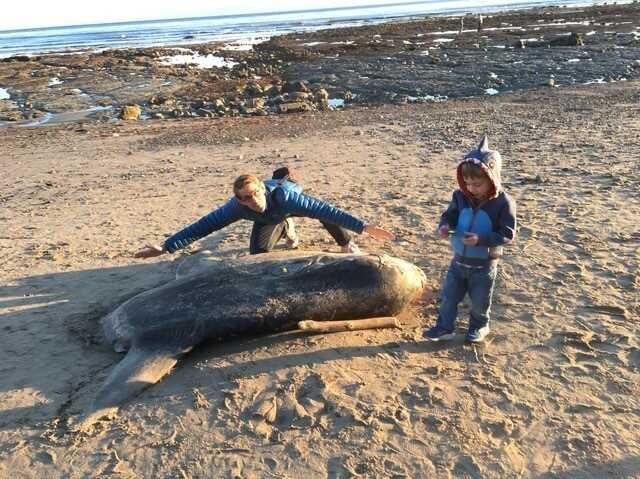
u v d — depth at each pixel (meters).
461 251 4.54
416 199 8.96
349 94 23.27
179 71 34.69
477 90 22.78
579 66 26.38
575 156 11.02
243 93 25.59
